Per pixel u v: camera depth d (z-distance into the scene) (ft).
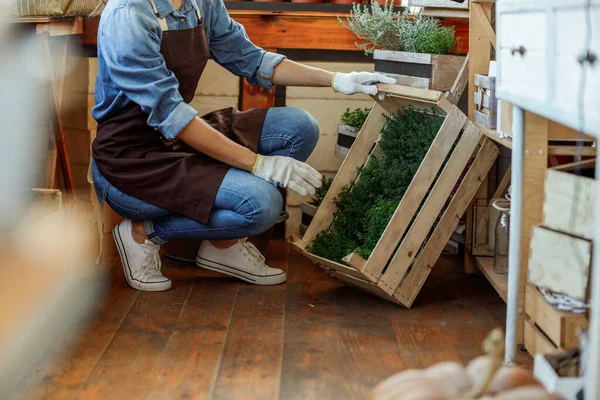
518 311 6.96
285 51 11.77
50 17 9.54
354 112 11.30
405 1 11.71
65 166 10.19
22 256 7.83
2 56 9.37
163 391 6.56
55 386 6.64
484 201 9.57
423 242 9.04
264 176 8.91
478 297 9.20
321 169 11.96
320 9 11.32
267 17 11.42
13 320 7.19
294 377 6.87
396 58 9.96
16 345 7.08
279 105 12.01
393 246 8.43
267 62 9.96
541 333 6.59
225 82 11.82
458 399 4.27
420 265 8.68
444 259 10.87
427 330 8.08
